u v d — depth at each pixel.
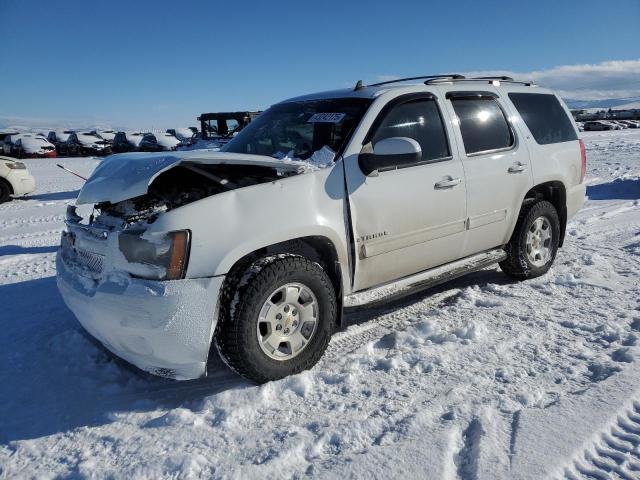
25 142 30.12
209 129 15.15
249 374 2.99
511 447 2.35
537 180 4.59
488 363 3.19
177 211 2.83
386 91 3.78
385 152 3.30
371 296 3.60
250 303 2.90
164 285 2.76
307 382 3.04
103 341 3.18
